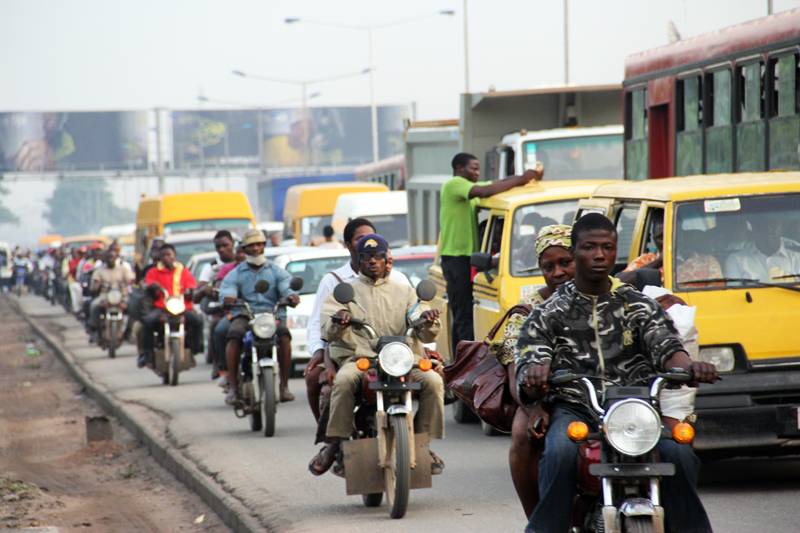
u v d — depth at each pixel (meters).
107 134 153.25
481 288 20.75
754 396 14.05
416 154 41.62
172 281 31.52
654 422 8.30
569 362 9.17
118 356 43.75
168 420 24.77
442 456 18.14
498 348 10.22
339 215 47.19
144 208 54.66
